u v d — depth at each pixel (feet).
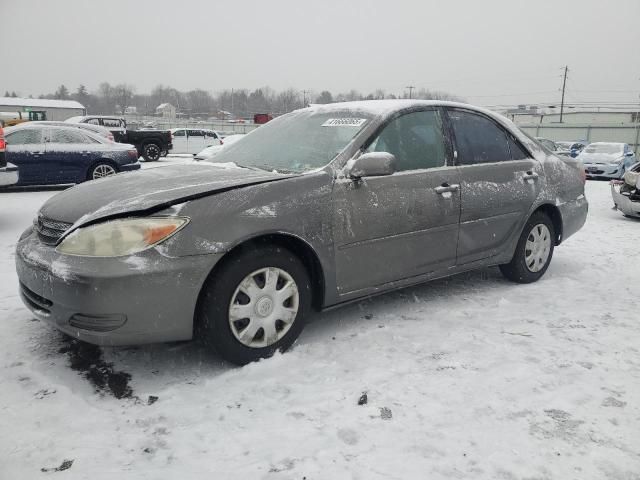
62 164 34.55
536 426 7.48
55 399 8.02
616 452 6.92
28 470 6.40
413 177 11.14
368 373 8.98
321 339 10.46
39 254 8.71
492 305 12.62
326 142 10.98
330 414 7.73
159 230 8.12
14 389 8.29
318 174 9.87
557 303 12.86
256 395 8.26
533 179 13.88
